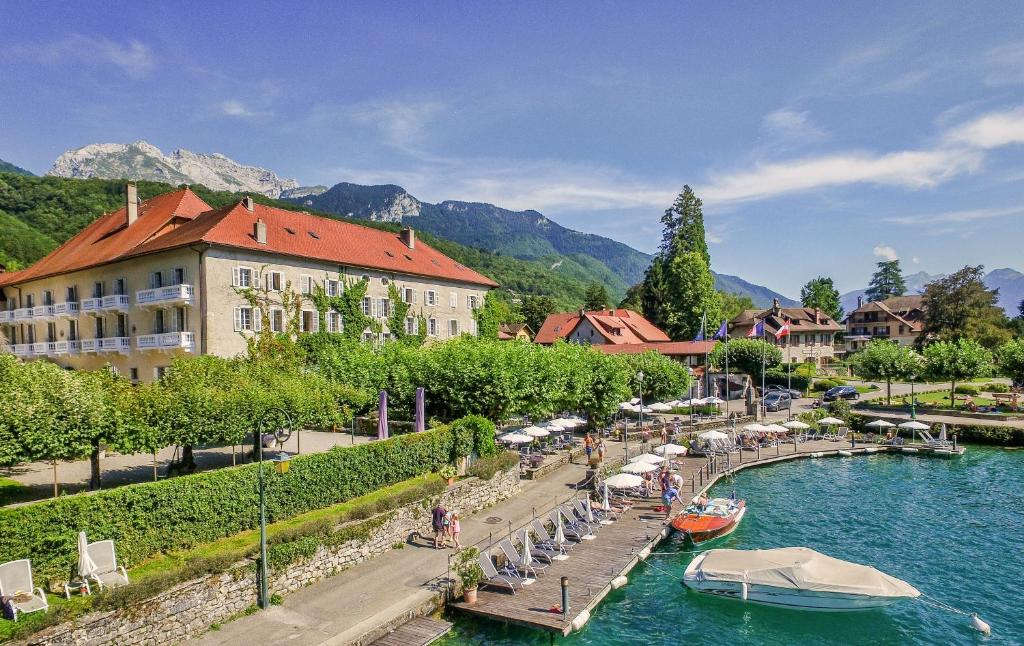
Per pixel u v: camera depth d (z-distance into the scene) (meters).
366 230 66.44
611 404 49.47
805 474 44.84
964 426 55.91
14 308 67.75
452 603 22.52
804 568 23.83
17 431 20.17
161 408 24.16
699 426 58.00
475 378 38.00
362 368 41.66
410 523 27.47
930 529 32.44
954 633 22.09
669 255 105.44
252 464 24.61
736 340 88.31
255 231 49.22
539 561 26.69
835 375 104.75
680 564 27.86
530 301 144.62
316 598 21.48
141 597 17.53
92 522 19.17
